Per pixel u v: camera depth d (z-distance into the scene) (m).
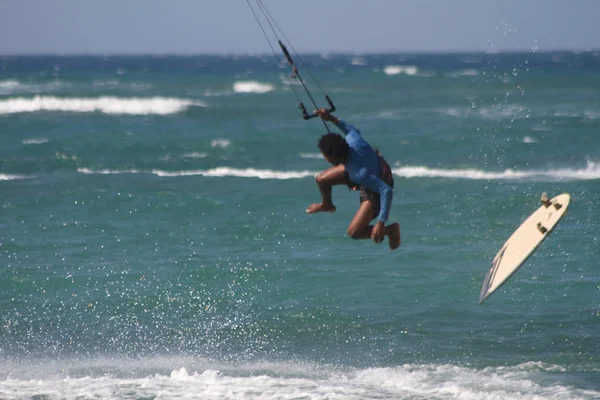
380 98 163.25
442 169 84.31
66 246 52.16
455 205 63.69
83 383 30.77
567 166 84.69
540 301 41.06
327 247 51.72
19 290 43.34
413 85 198.00
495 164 86.25
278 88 192.38
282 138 103.81
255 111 138.38
